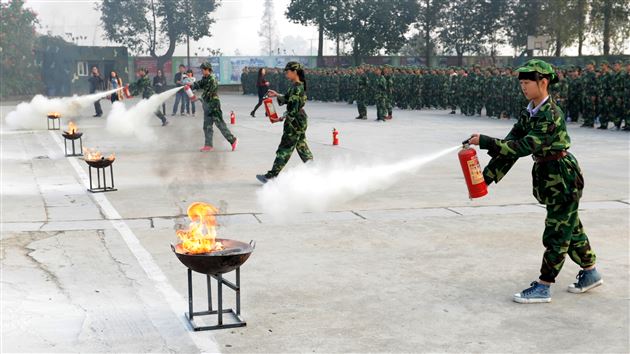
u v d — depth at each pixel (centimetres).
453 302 629
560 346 526
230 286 577
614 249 805
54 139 2105
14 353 514
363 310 608
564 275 711
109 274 713
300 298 640
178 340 539
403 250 808
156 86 3331
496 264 749
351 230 905
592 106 2297
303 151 1233
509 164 635
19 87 4956
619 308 611
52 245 826
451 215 995
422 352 515
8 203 1085
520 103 2642
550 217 619
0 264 746
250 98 4806
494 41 5866
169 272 720
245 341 537
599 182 1267
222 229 908
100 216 988
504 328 564
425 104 3431
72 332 556
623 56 4628
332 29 5850
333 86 4200
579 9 5062
